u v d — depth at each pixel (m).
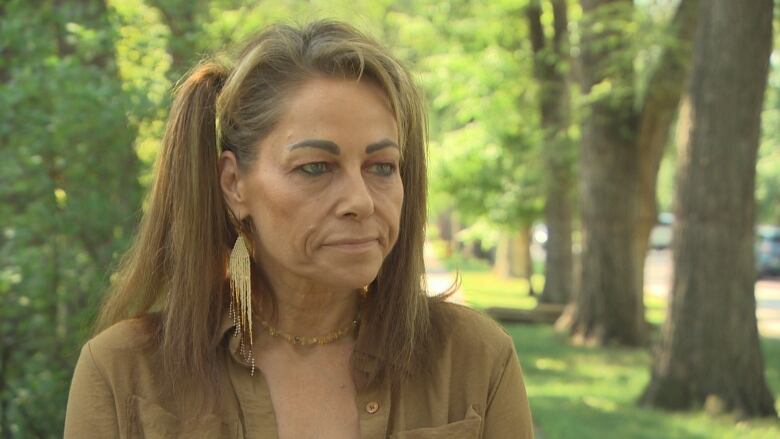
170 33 4.70
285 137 1.46
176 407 1.56
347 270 1.46
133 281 1.69
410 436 1.56
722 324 7.61
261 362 1.60
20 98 4.11
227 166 1.57
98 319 1.77
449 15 16.27
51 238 4.17
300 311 1.60
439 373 1.62
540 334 13.51
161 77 4.78
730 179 7.52
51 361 4.14
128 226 4.19
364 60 1.46
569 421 7.18
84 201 4.13
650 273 33.62
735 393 7.54
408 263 1.63
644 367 10.63
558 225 16.97
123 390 1.57
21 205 4.30
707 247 7.60
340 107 1.45
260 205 1.50
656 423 7.18
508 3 15.42
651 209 12.67
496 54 16.09
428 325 1.64
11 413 3.92
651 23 11.36
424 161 1.65
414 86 1.62
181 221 1.60
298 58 1.48
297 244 1.47
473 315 1.69
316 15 1.70
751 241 7.64
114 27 4.57
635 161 12.33
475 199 17.97
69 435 1.57
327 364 1.61
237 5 5.07
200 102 1.60
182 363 1.57
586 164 12.57
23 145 4.17
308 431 1.57
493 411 1.65
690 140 7.65
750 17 7.30
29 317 4.15
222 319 1.60
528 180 17.19
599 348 12.19
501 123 16.50
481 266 33.62
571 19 16.16
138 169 4.32
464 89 16.14
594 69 11.92
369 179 1.48
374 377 1.59
